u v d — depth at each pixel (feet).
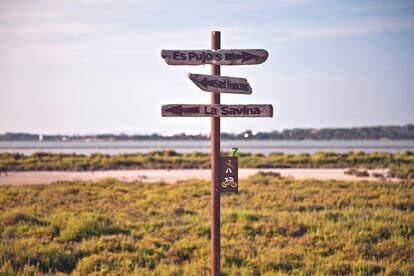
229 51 28.68
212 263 29.12
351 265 41.04
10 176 128.16
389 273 39.06
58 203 75.25
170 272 39.22
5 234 50.80
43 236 51.85
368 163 160.04
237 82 29.40
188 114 28.68
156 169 153.69
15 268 40.16
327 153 187.21
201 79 28.07
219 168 29.09
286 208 69.21
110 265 41.70
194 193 85.35
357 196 77.82
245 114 28.96
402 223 53.83
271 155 194.29
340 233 50.19
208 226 53.16
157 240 48.88
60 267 42.63
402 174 115.85
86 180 114.21
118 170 149.89
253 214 59.98
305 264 41.73
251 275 39.22
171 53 28.48
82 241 49.16
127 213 66.13
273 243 48.37
